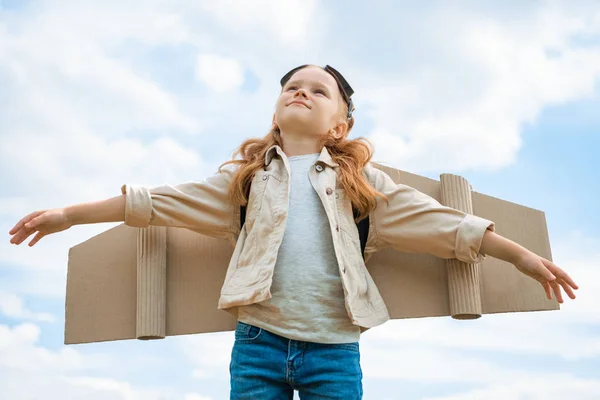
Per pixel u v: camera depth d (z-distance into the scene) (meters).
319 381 2.59
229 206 2.97
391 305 3.02
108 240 3.26
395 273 3.05
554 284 2.70
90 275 3.23
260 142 3.10
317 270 2.69
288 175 2.85
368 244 2.93
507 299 3.00
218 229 2.97
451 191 3.07
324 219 2.79
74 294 3.21
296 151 3.01
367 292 2.79
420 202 2.87
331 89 3.07
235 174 2.96
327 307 2.65
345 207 2.87
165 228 3.16
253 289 2.64
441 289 3.02
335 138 3.10
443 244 2.81
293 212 2.79
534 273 2.69
